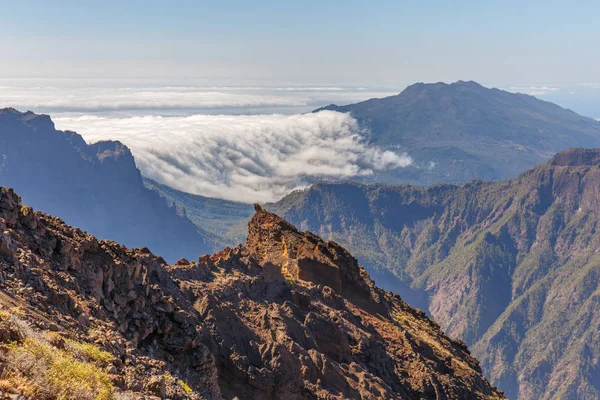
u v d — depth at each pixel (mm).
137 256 36312
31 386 18422
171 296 39094
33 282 26344
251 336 42344
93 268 32000
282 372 40531
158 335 32906
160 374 26219
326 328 50094
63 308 26469
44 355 19953
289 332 45844
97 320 27812
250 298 48531
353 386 45688
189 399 25422
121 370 23469
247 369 39250
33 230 30750
